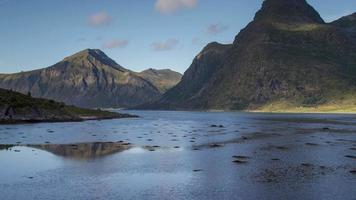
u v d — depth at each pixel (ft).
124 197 114.62
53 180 135.85
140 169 156.87
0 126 411.95
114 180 136.56
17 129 370.12
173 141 267.39
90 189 123.54
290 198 112.78
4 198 112.68
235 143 252.83
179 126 452.76
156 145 241.55
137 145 242.17
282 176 141.59
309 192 118.83
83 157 188.85
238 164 167.32
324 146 233.96
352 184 128.57
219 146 235.20
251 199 111.86
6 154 197.26
